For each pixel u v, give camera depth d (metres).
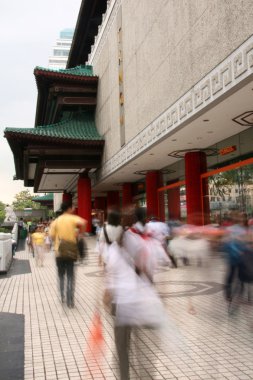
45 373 5.15
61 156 32.62
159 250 5.54
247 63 11.18
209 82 13.60
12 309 8.87
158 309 4.10
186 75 15.52
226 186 19.81
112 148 29.25
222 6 12.45
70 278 8.95
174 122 16.97
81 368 5.29
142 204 35.09
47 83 33.75
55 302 9.57
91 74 35.72
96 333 6.32
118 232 4.45
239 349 5.82
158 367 5.15
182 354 5.60
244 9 11.21
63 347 6.16
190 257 7.98
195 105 14.79
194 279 7.96
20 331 7.03
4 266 15.02
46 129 31.97
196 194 22.20
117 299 4.06
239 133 18.48
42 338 6.65
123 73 25.50
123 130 25.88
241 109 14.49
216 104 13.73
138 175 32.16
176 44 16.36
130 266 4.21
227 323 7.15
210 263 7.93
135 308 4.01
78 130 33.88
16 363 5.46
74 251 8.96
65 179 42.34
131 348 4.38
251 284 7.58
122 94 25.98
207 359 5.43
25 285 12.39
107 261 4.23
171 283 11.16
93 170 36.72
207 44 13.62
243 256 7.12
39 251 18.31
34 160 35.59
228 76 12.29
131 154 24.06
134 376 4.25
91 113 37.22
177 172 25.95
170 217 26.92
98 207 55.56
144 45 20.75
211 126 16.92
